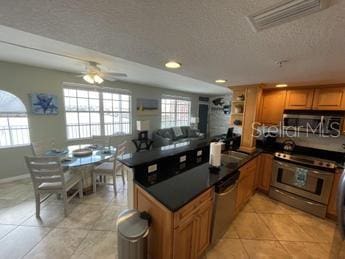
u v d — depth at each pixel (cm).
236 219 246
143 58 165
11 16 94
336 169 239
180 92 701
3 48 234
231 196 204
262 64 171
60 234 203
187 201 137
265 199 301
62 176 228
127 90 518
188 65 186
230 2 78
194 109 788
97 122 471
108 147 353
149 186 162
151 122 608
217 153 209
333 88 254
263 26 98
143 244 144
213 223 181
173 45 132
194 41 123
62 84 389
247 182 263
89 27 106
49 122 377
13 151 341
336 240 202
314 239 211
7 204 260
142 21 98
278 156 291
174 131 651
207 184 168
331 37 107
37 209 230
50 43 212
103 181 348
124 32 112
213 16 90
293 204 276
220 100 814
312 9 79
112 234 205
